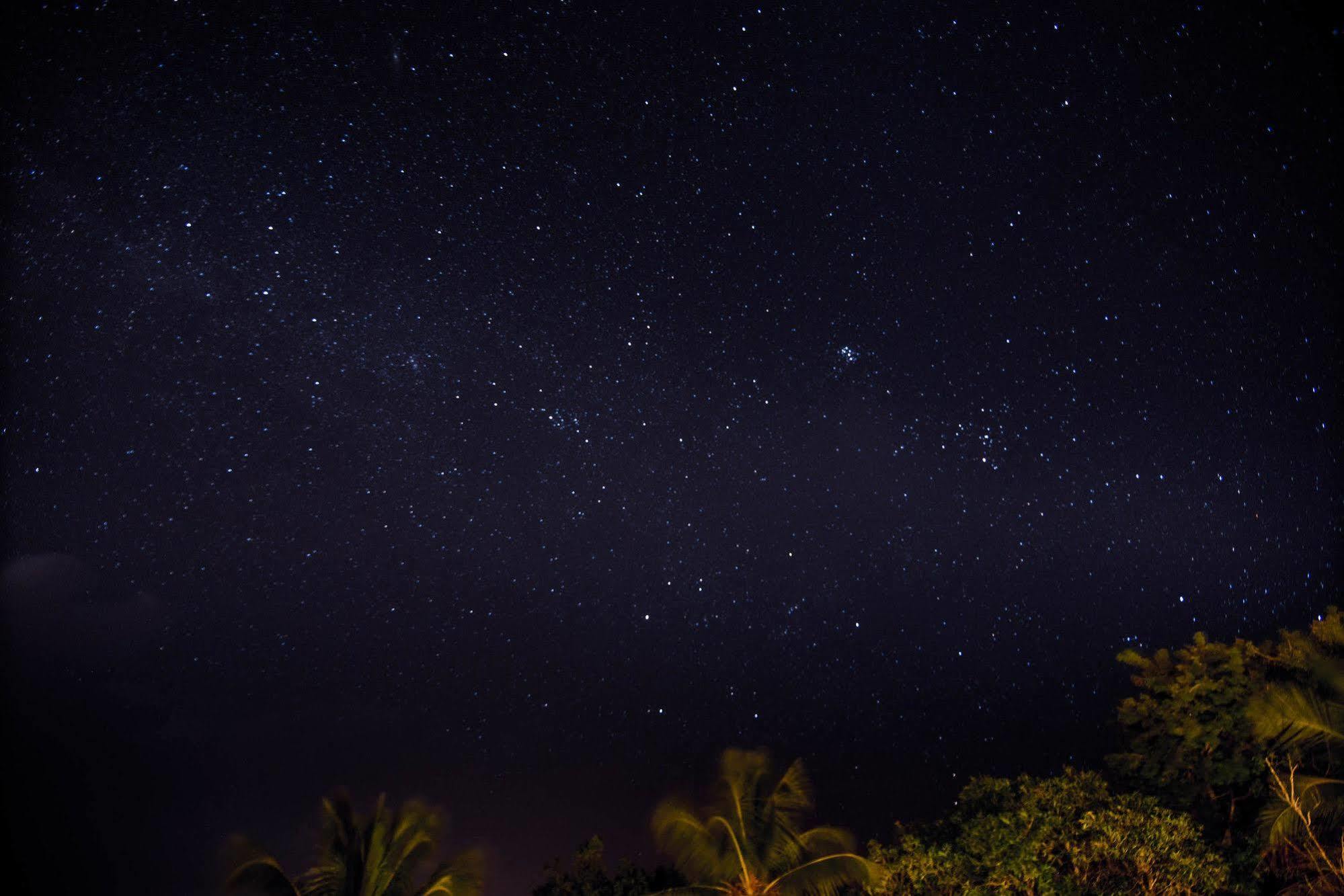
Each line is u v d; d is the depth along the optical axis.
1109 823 14.94
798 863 17.94
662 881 20.25
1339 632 17.39
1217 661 19.89
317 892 18.72
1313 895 13.68
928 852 16.22
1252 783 18.31
